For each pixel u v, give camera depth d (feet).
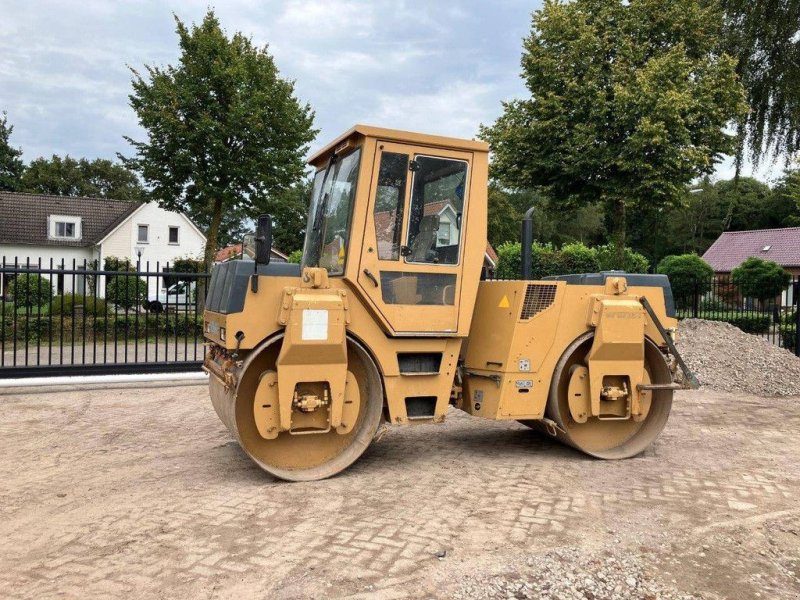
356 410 17.71
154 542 12.91
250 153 63.00
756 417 26.84
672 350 20.26
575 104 50.29
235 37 63.31
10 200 122.72
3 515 14.56
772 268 73.31
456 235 18.29
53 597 10.69
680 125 46.42
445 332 18.08
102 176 199.41
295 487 16.51
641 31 51.03
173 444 21.24
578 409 19.65
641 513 14.83
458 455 20.02
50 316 30.48
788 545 13.25
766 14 63.93
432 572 11.62
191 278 33.47
